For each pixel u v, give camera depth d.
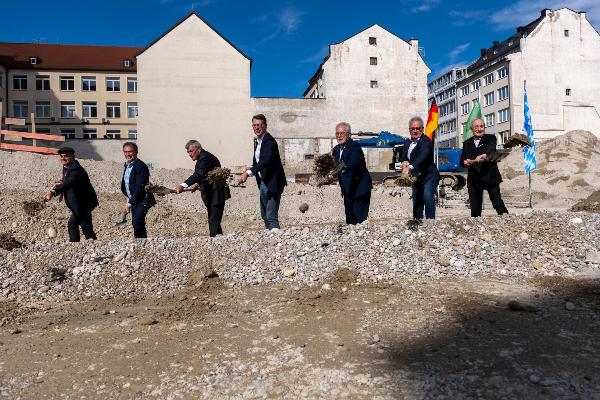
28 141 31.56
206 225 16.08
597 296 5.23
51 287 6.35
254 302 5.65
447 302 5.21
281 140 43.59
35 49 55.38
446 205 22.36
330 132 46.09
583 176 30.66
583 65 53.94
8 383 3.60
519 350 3.81
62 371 3.79
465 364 3.61
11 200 14.03
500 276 6.50
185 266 6.92
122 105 54.84
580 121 53.59
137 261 6.89
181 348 4.20
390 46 47.38
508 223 7.76
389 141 31.08
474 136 8.22
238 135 39.59
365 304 5.31
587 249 7.11
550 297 5.30
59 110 53.75
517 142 8.05
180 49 38.97
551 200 26.06
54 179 19.42
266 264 6.91
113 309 5.67
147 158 38.31
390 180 25.27
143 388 3.47
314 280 6.49
